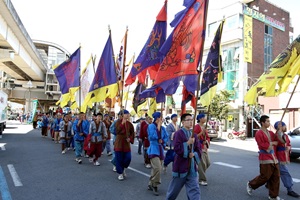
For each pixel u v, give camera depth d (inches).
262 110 978.1
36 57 1293.1
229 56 1114.1
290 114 890.1
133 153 501.0
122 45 367.6
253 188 231.3
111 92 353.1
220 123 991.6
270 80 226.1
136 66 307.9
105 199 220.4
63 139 471.8
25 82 1931.6
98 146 366.3
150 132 245.1
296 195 235.9
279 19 1250.0
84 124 384.8
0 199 217.2
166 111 1243.8
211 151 565.6
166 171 332.5
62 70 491.2
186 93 258.8
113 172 322.3
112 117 513.0
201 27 191.2
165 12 307.6
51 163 374.0
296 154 468.8
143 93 237.1
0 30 740.0
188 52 198.2
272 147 220.7
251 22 1114.1
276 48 1213.7
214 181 288.4
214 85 260.1
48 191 240.8
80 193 236.1
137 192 240.8
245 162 420.8
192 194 170.7
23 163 370.6
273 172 218.2
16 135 833.5
